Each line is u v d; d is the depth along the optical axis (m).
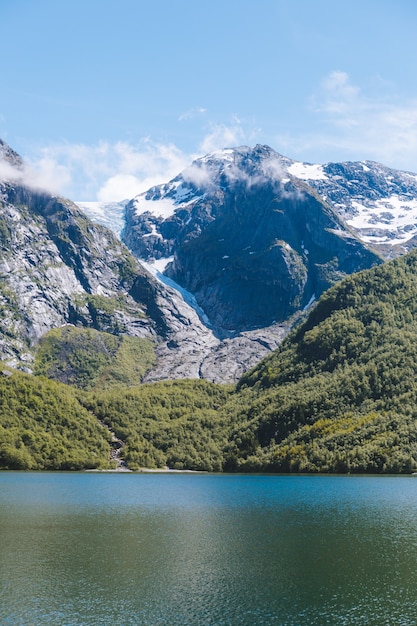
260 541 151.62
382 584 120.12
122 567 130.75
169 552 142.00
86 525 170.12
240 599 112.75
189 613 106.81
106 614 106.44
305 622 103.25
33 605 110.19
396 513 187.50
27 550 143.25
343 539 153.50
